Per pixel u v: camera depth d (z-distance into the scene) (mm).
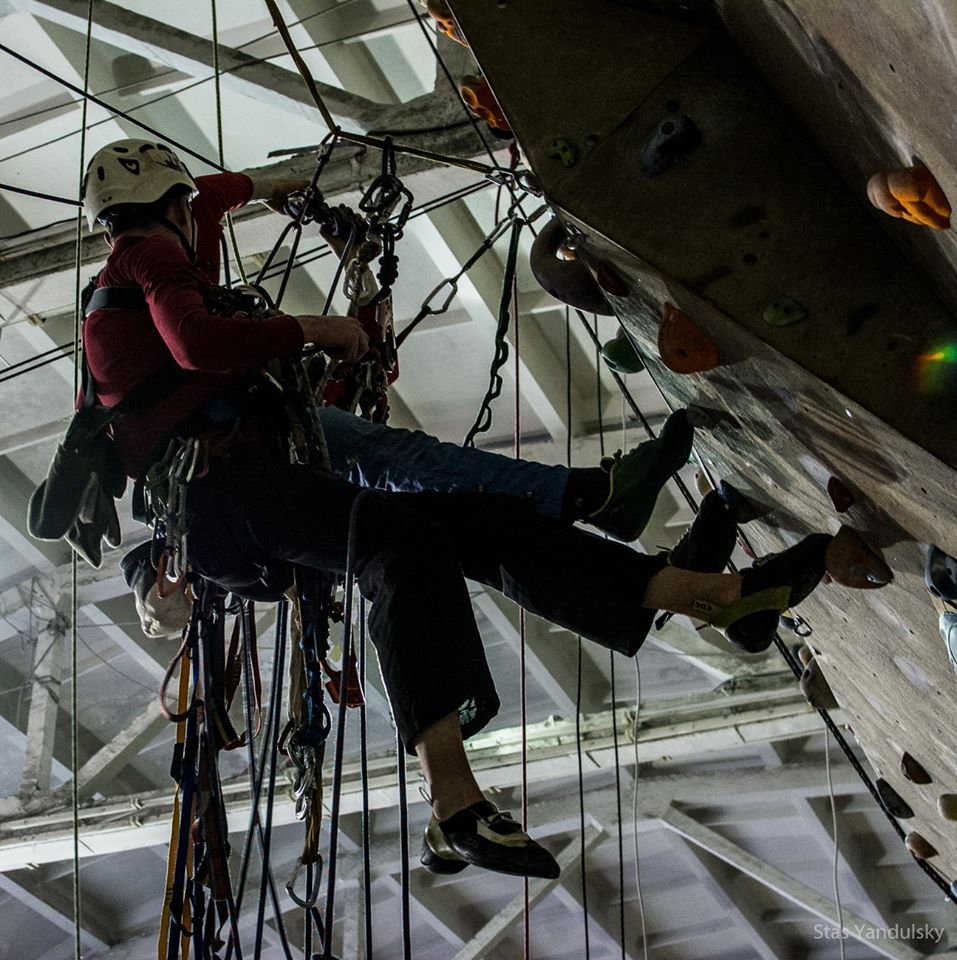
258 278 4250
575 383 10602
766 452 2967
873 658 3777
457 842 2725
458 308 10023
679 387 3215
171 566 3262
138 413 3326
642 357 3426
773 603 2936
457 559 3090
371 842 13750
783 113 2430
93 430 3367
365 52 8617
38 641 12336
